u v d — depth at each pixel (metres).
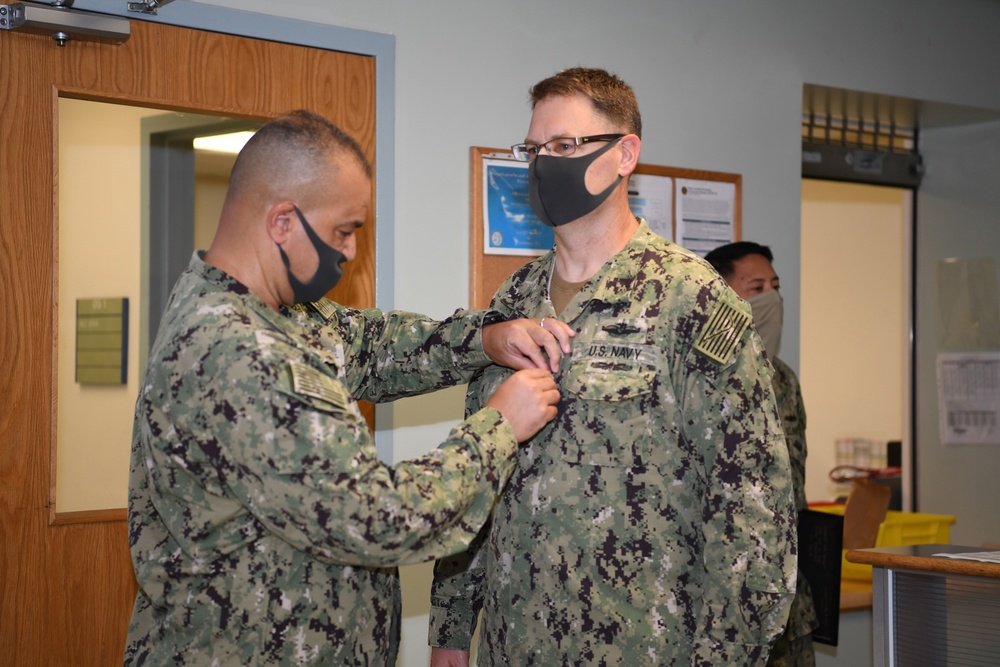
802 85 3.52
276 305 1.49
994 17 3.99
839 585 2.86
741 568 1.49
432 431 2.79
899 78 3.75
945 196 4.31
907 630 2.23
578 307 1.65
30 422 2.25
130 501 1.47
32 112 2.25
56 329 2.29
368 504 1.29
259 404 1.29
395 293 2.74
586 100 1.64
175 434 1.34
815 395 4.74
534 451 1.64
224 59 2.49
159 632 1.43
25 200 2.24
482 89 2.88
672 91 3.24
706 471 1.53
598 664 1.56
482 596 1.85
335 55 2.65
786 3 3.49
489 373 1.78
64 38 2.24
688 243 3.26
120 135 2.40
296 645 1.42
